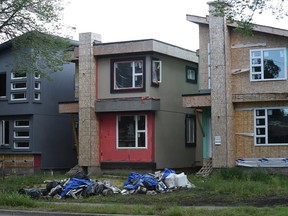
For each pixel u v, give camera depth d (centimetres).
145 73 2775
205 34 2706
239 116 2597
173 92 3006
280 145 2505
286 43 2495
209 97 2584
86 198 1795
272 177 2258
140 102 2753
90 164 2842
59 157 3244
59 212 1479
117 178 2614
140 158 2795
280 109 2519
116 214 1409
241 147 2578
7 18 2455
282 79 2494
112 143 2872
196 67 3294
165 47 2866
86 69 2880
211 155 2672
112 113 2884
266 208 1378
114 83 2855
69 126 3331
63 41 2586
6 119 3212
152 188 1919
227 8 1692
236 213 1310
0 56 3225
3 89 3284
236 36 2592
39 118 3138
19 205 1628
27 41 2536
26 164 3114
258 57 2548
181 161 3042
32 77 3109
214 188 1925
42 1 2481
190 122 3172
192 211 1356
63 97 3312
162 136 2866
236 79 2586
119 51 2809
